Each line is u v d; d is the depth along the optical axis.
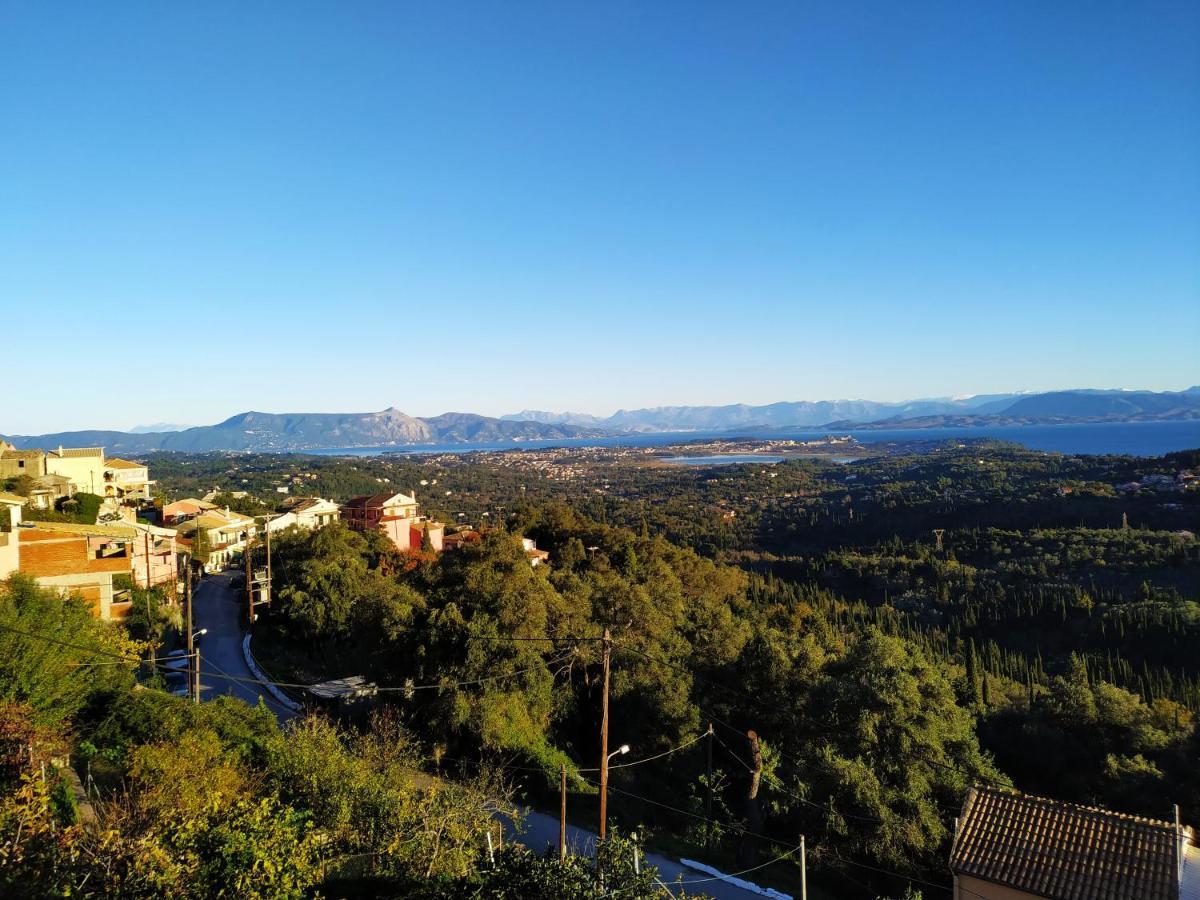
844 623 72.06
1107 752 31.16
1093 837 16.84
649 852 24.30
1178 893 15.05
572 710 32.09
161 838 12.41
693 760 31.38
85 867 11.52
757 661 34.06
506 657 29.66
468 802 18.78
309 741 20.27
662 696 31.42
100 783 18.97
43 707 20.11
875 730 26.67
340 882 15.77
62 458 64.38
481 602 31.38
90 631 24.34
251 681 29.03
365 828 17.62
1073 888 15.84
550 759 28.12
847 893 23.62
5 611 21.19
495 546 40.09
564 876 14.23
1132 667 59.47
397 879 15.95
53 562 32.53
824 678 30.98
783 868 24.56
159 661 32.47
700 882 22.36
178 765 17.06
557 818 25.73
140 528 53.69
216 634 43.31
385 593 34.41
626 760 30.95
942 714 28.02
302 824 16.91
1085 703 33.16
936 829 23.48
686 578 62.47
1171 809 26.05
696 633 38.06
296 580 44.75
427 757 28.16
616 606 35.44
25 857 11.10
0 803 12.47
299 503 91.62
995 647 62.94
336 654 38.12
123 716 21.98
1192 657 58.16
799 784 26.36
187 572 29.33
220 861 12.24
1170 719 34.38
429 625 30.42
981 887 16.89
